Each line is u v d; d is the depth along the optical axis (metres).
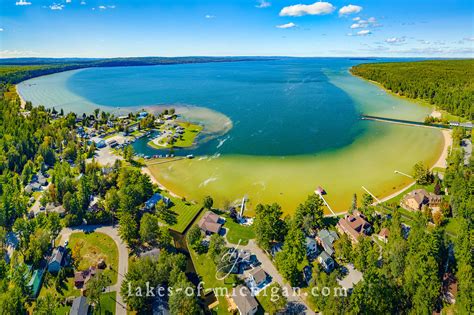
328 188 138.12
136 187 122.25
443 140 192.12
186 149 186.62
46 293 83.00
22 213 114.44
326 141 196.38
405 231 104.44
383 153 175.50
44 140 185.88
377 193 133.38
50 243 98.88
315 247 97.31
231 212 117.19
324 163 164.00
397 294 74.38
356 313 69.94
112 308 78.44
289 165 162.12
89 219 109.12
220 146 190.38
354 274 88.69
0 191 130.00
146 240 98.69
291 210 123.12
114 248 98.88
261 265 92.44
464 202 109.00
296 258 87.38
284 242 95.12
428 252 81.56
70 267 90.88
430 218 110.12
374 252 86.81
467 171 134.00
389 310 71.94
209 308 79.31
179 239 104.56
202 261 94.25
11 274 86.62
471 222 96.88
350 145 189.00
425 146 183.50
